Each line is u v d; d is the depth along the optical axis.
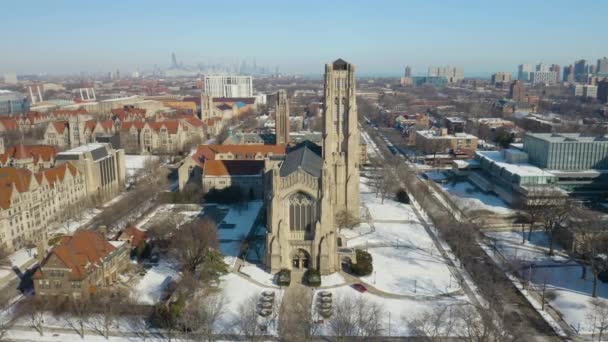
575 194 198.25
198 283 117.06
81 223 171.62
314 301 114.00
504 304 112.25
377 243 152.62
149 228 156.75
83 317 105.88
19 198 150.00
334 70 155.38
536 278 127.25
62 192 176.88
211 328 99.81
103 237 127.88
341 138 160.62
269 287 121.12
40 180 163.75
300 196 128.62
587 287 121.94
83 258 114.62
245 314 104.69
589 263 126.75
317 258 127.75
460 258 136.88
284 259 128.88
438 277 127.25
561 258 140.88
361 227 166.62
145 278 126.81
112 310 105.25
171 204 195.75
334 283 123.38
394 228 167.12
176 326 100.81
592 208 184.88
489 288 119.38
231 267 132.88
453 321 103.38
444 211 184.75
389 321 104.25
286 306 109.31
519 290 120.19
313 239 127.44
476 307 102.75
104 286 118.50
